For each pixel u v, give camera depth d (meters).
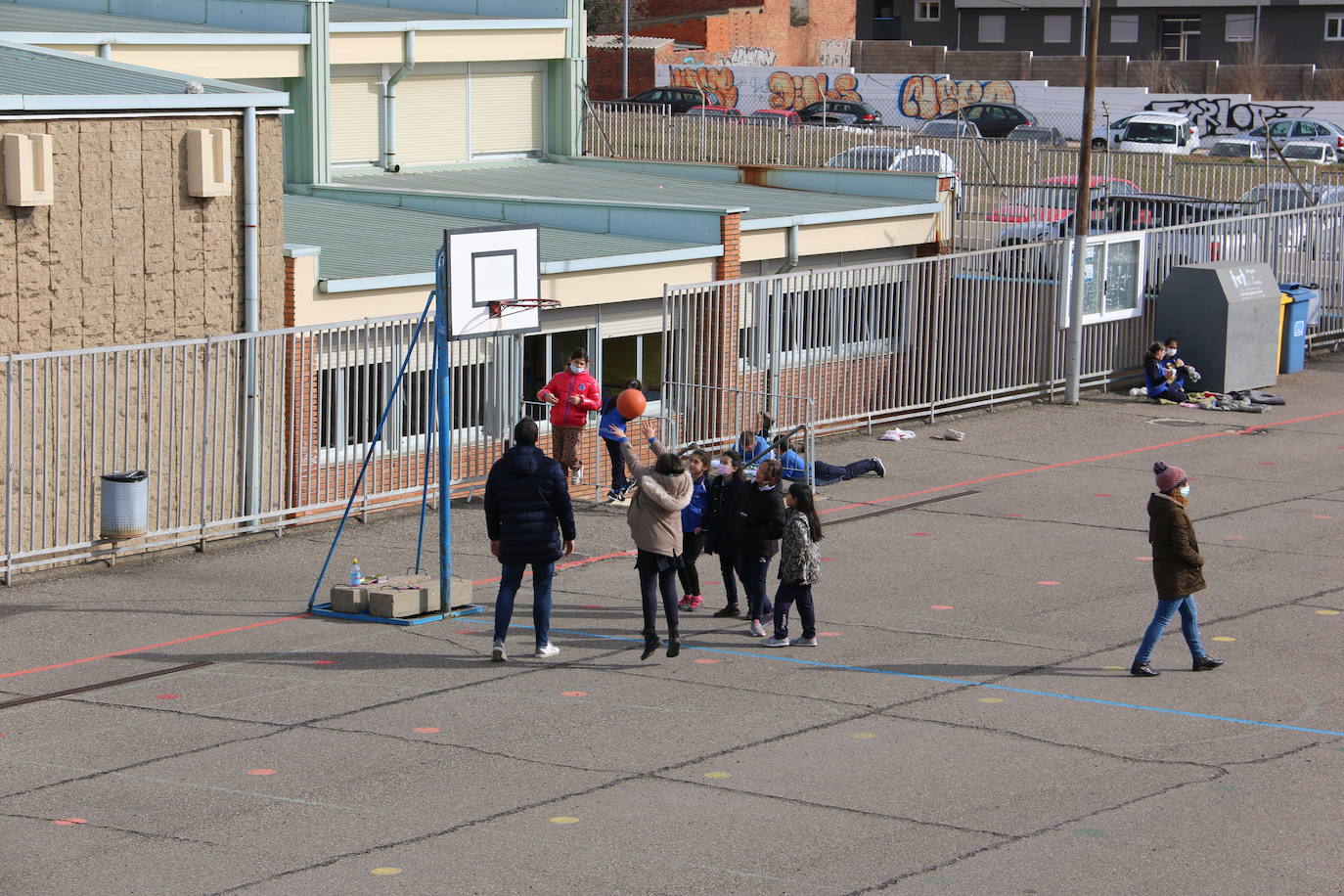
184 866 11.09
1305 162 50.25
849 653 16.45
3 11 36.50
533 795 12.45
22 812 12.16
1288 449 26.94
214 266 21.73
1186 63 88.44
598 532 22.03
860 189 34.41
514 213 30.09
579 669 15.98
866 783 12.71
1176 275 31.39
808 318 27.02
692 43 94.06
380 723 14.29
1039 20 98.88
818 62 98.44
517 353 23.95
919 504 23.28
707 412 25.81
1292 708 14.63
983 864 11.06
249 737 13.93
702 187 35.50
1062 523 22.11
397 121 35.97
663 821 11.89
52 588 19.20
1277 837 11.56
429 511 23.20
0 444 19.69
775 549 17.23
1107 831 11.66
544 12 38.38
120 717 14.50
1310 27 92.44
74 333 20.41
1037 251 30.34
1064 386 31.39
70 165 20.14
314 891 10.66
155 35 30.83
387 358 23.02
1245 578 19.28
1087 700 14.87
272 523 21.88
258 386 21.70
